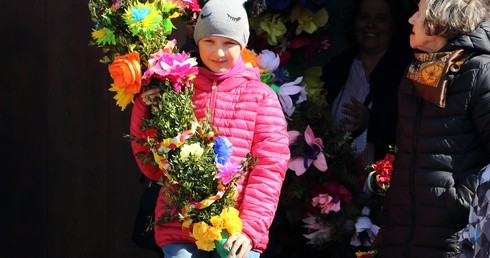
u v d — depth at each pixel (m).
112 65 3.88
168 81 3.89
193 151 3.85
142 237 4.66
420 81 3.91
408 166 3.98
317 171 4.83
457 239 3.87
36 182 5.66
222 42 3.97
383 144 5.02
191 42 4.52
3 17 5.59
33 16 5.60
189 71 3.91
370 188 4.71
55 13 5.61
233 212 3.87
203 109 4.00
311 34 5.10
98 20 3.99
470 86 3.82
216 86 4.01
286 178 4.86
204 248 3.87
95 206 5.69
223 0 3.99
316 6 4.97
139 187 5.69
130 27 3.91
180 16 4.32
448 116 3.88
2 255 5.67
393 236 4.03
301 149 4.76
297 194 4.77
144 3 4.02
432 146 3.91
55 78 5.63
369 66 5.20
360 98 5.17
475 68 3.82
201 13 4.01
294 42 5.06
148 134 3.95
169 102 3.87
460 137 3.86
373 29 5.14
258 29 4.96
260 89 4.00
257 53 5.04
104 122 5.66
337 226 4.81
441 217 3.88
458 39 3.85
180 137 3.85
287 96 4.81
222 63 3.99
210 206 3.86
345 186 4.84
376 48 5.17
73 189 5.67
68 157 5.66
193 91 3.98
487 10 3.86
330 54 5.42
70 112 5.64
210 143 3.91
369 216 4.79
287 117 4.85
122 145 5.67
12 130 5.63
